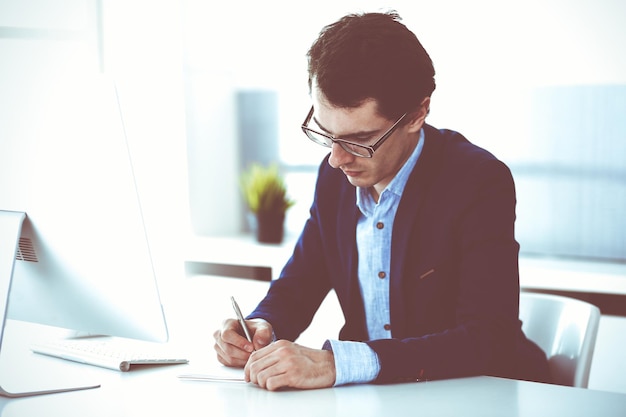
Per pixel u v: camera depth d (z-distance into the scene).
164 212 3.99
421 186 1.46
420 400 1.13
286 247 3.47
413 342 1.28
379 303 1.54
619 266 3.03
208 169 4.14
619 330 2.75
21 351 1.52
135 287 1.24
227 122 4.20
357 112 1.30
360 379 1.23
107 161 1.22
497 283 1.35
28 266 1.34
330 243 1.62
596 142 3.18
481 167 1.44
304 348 1.24
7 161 1.30
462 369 1.28
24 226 1.31
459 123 3.47
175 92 3.97
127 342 1.57
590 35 3.13
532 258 3.31
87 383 1.26
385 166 1.38
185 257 3.83
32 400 1.16
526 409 1.08
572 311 1.64
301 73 3.92
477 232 1.40
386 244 1.51
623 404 1.11
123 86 3.98
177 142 4.00
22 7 3.66
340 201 1.59
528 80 3.29
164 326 1.24
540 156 3.31
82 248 1.27
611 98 3.12
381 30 1.31
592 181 3.21
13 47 3.65
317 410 1.08
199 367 1.37
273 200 3.70
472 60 3.40
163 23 3.95
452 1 3.41
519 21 3.28
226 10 4.05
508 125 3.36
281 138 4.04
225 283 3.49
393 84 1.30
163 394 1.18
